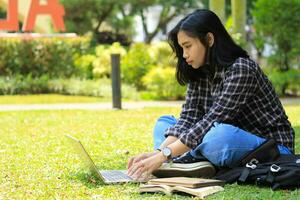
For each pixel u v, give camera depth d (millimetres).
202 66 4203
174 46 4273
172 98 13672
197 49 4074
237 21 12133
